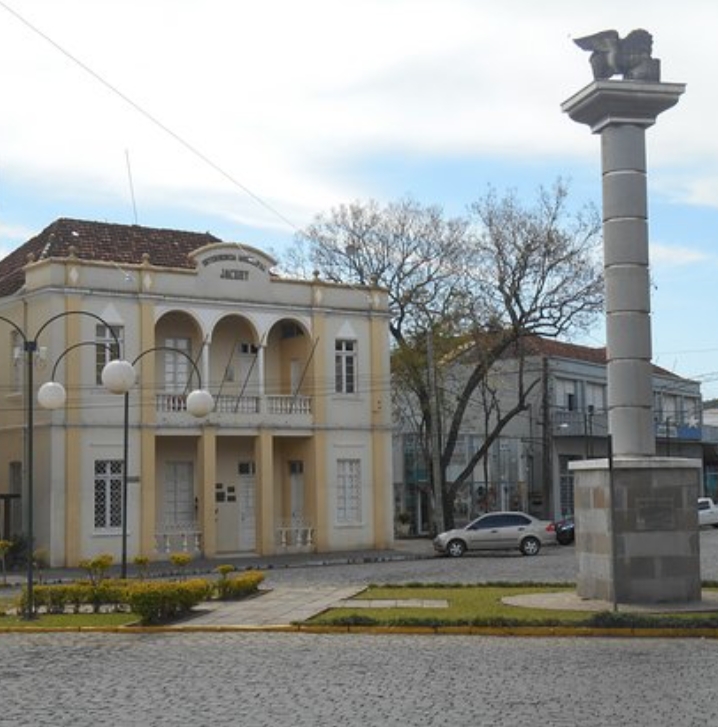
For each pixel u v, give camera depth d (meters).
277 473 47.31
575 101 23.22
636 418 22.39
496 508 63.62
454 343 53.09
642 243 22.70
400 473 62.78
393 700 12.85
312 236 54.94
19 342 42.62
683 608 20.92
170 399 42.72
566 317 51.69
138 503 41.59
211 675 14.95
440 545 43.72
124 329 41.69
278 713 12.21
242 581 25.19
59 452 40.19
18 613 22.92
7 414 42.97
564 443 64.75
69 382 40.44
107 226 45.97
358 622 19.38
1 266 47.28
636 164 22.77
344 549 46.44
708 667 14.94
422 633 18.91
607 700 12.61
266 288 45.25
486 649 17.02
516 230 51.75
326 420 46.38
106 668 15.77
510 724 11.38
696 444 76.50
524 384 64.25
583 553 23.06
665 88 22.61
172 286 42.88
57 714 12.34
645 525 21.78
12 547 39.06
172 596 21.14
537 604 22.34
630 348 22.48
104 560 25.69
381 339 48.03
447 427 59.88
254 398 44.66
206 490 43.09
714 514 62.47
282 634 19.33
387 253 53.81
